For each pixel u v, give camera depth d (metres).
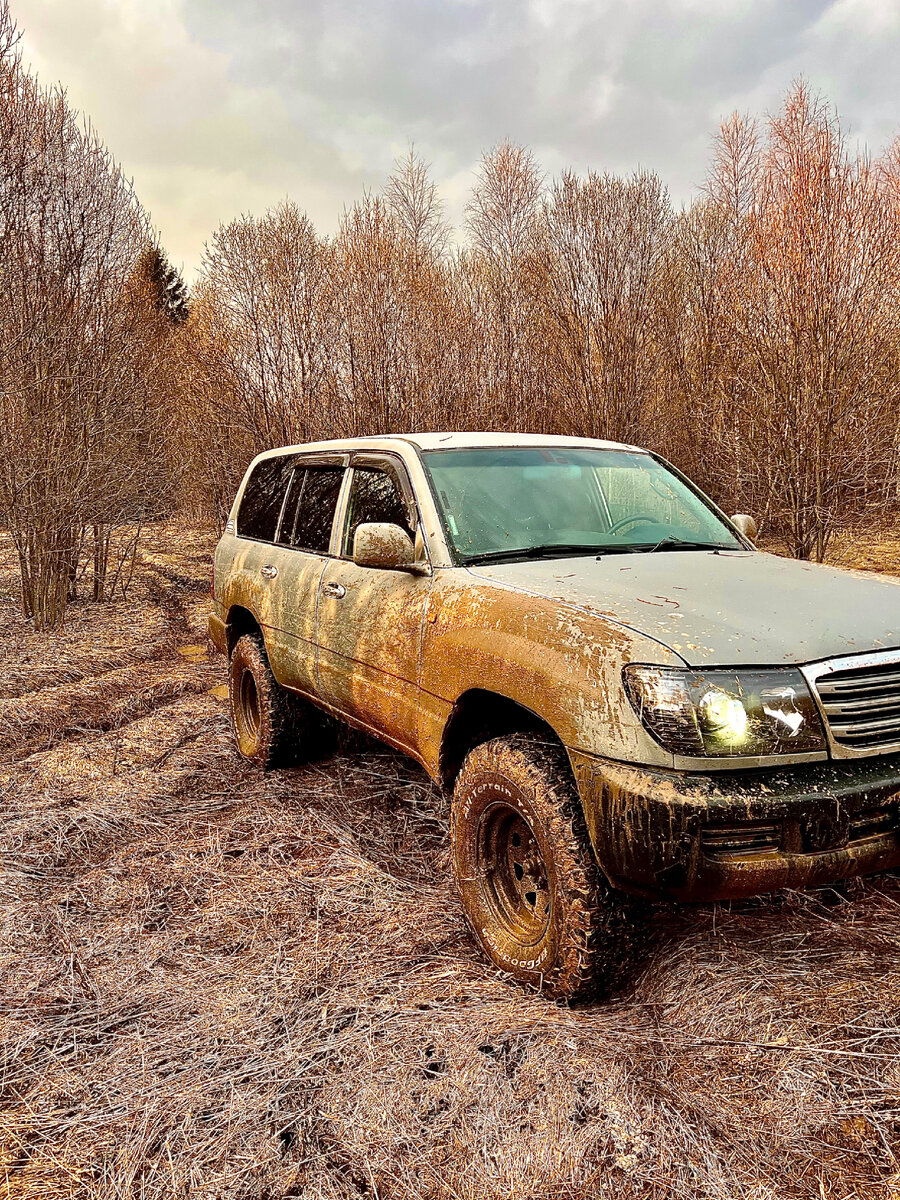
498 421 14.91
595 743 2.43
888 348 10.34
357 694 3.87
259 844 4.04
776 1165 2.00
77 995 2.88
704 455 13.53
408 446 3.92
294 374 14.27
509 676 2.78
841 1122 2.11
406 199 16.17
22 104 9.49
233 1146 2.15
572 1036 2.43
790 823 2.29
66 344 9.74
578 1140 2.10
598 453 4.26
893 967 2.69
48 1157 2.15
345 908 3.38
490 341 15.30
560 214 14.05
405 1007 2.68
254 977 2.94
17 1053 2.57
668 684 2.35
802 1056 2.31
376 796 4.57
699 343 14.30
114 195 10.27
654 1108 2.17
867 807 2.35
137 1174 2.08
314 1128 2.20
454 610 3.15
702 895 2.31
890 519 12.21
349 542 4.17
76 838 4.19
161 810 4.55
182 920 3.38
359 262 14.09
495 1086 2.28
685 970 2.73
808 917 3.02
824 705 2.41
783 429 10.48
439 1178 2.03
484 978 2.84
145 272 12.02
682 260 15.42
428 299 14.65
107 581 13.05
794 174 9.98
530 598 2.87
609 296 13.98
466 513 3.55
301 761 5.11
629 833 2.33
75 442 9.83
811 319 10.07
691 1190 1.95
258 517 5.41
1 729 6.11
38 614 9.68
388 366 14.34
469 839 3.02
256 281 13.95
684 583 2.94
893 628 2.65
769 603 2.76
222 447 15.42
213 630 5.78
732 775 2.32
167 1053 2.54
